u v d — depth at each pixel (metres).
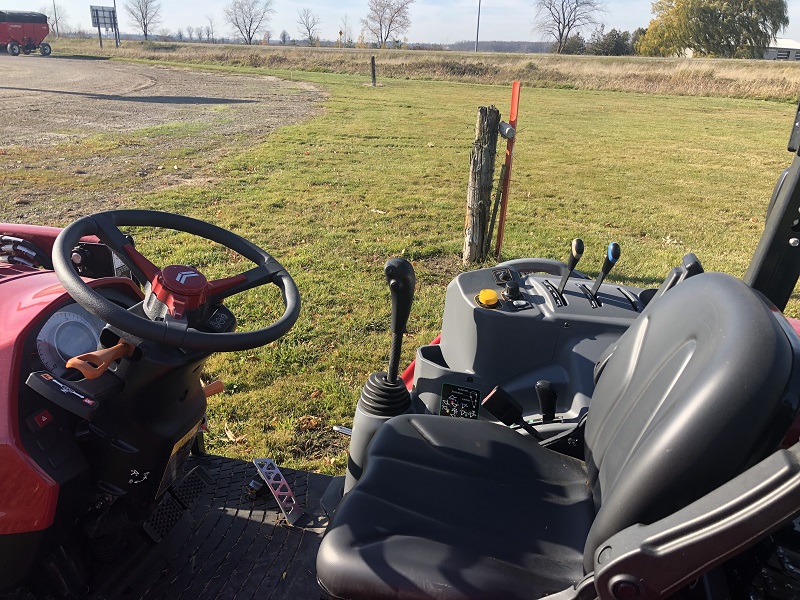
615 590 1.32
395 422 2.18
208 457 2.80
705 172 12.42
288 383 3.90
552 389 2.19
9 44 44.97
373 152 12.79
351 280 5.65
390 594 1.53
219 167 10.58
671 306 1.76
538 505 1.84
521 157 13.30
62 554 1.98
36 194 8.30
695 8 63.47
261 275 2.13
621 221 8.50
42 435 1.85
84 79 28.02
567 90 32.06
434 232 7.37
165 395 2.00
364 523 1.71
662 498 1.36
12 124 14.39
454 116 19.20
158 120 16.20
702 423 1.33
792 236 2.13
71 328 2.07
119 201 8.09
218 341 1.75
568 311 2.52
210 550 2.29
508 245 7.04
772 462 1.21
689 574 1.27
